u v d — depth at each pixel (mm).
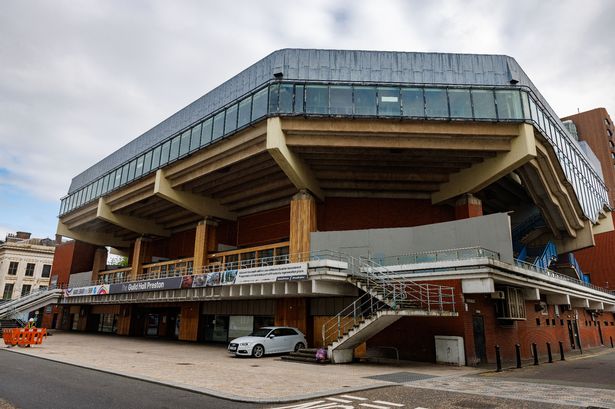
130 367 15016
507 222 18938
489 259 17688
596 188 41594
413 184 29391
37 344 25500
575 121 81562
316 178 28875
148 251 43250
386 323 18047
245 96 27156
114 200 38969
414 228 21781
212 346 27906
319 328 24859
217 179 31047
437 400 9281
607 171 75250
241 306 30484
